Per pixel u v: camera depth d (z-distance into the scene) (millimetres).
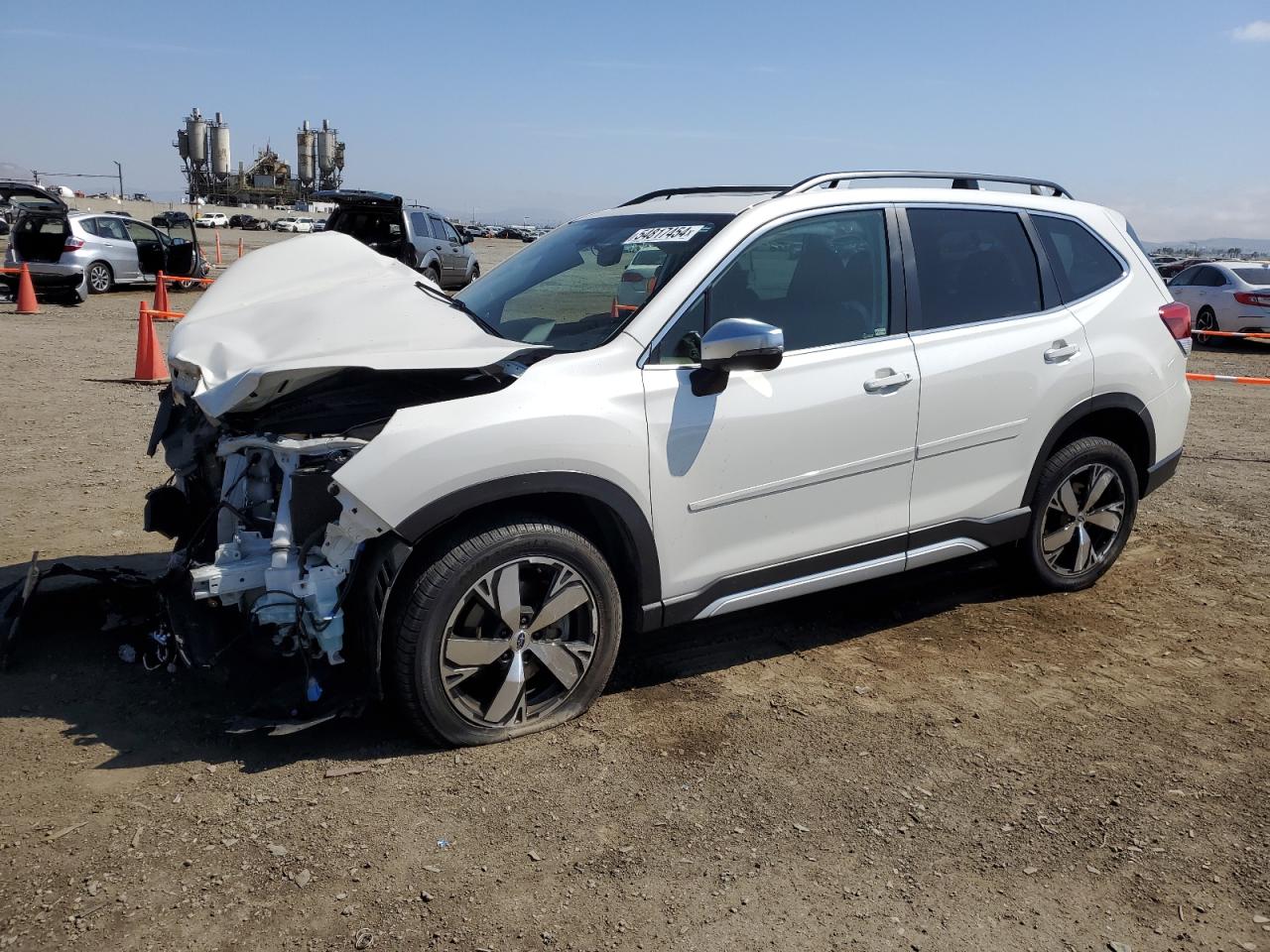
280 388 3377
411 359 3389
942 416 4145
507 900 2648
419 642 3188
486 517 3334
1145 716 3771
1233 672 4156
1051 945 2543
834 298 3969
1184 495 7008
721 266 3736
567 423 3301
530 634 3404
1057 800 3191
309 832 2902
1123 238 4977
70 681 3734
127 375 10773
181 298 20109
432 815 3008
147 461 7105
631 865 2811
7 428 7992
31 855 2754
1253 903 2717
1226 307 16625
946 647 4359
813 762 3381
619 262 3977
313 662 3301
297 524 3207
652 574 3600
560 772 3271
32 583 3867
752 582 3840
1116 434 5016
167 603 3600
